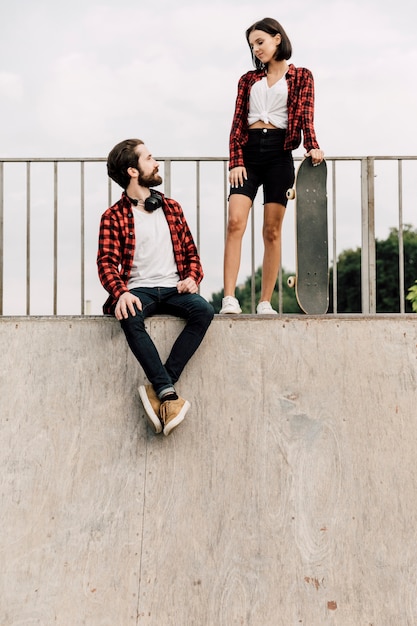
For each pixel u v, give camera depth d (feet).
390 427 11.78
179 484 11.25
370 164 15.08
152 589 10.46
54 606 10.34
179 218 12.36
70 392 11.85
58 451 11.43
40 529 10.85
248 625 10.28
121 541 10.80
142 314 11.45
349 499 11.24
